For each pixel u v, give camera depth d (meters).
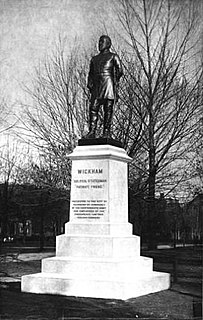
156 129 26.08
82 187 12.62
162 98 26.05
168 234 31.39
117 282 10.66
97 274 11.28
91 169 12.59
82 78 27.45
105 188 12.38
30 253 25.48
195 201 26.97
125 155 13.14
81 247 11.98
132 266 11.69
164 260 20.45
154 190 25.73
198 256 21.97
